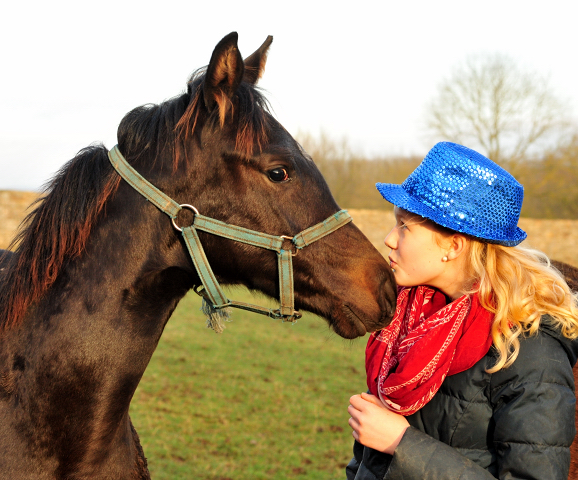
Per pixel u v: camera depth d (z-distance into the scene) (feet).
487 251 4.26
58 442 4.69
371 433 4.26
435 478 3.80
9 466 4.59
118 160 4.97
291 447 13.16
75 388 4.65
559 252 62.75
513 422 3.75
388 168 73.87
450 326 4.17
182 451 12.55
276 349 22.06
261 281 5.23
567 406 3.76
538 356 3.91
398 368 4.21
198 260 4.90
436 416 4.27
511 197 4.20
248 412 15.17
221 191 4.89
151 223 4.86
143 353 4.98
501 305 4.01
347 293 5.12
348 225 5.30
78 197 4.86
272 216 4.95
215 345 22.06
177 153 4.83
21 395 4.69
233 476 11.55
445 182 4.25
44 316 4.76
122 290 4.78
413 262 4.52
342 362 20.71
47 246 4.85
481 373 4.06
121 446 5.29
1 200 49.78
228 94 4.81
